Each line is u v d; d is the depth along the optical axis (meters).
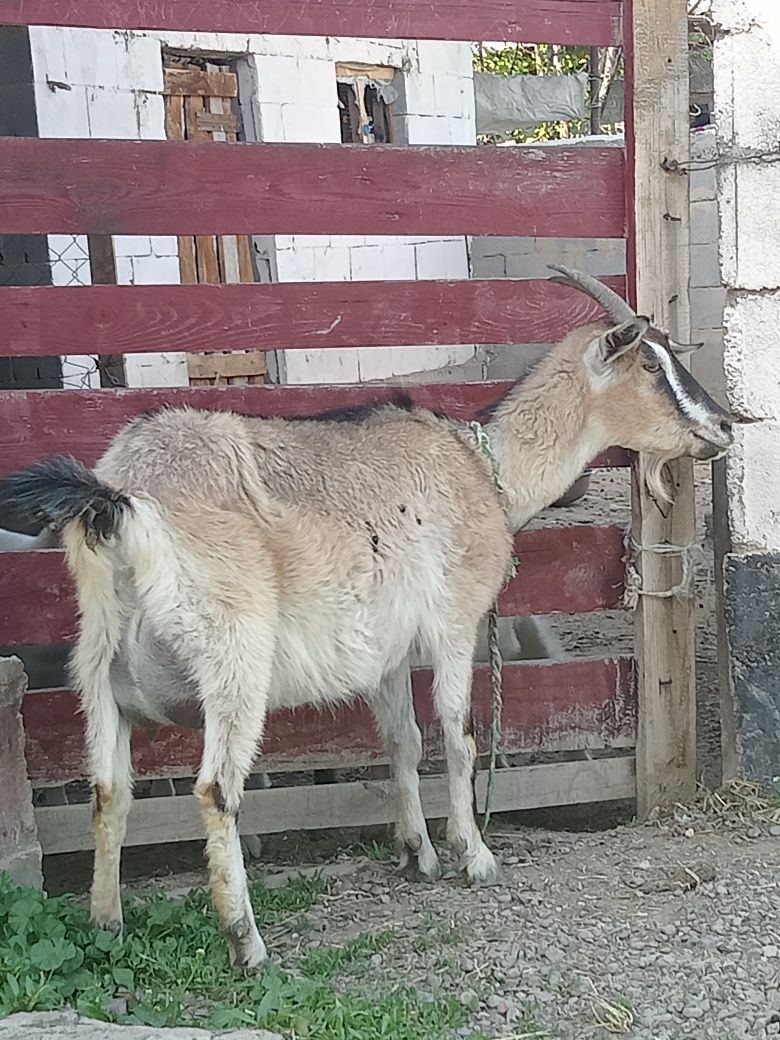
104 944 1.88
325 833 2.54
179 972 1.88
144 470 1.92
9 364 4.10
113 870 1.95
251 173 2.26
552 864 2.26
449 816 2.22
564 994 1.85
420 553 2.10
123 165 2.22
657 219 2.39
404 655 2.15
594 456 2.33
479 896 2.14
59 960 1.80
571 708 2.47
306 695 2.05
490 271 5.97
